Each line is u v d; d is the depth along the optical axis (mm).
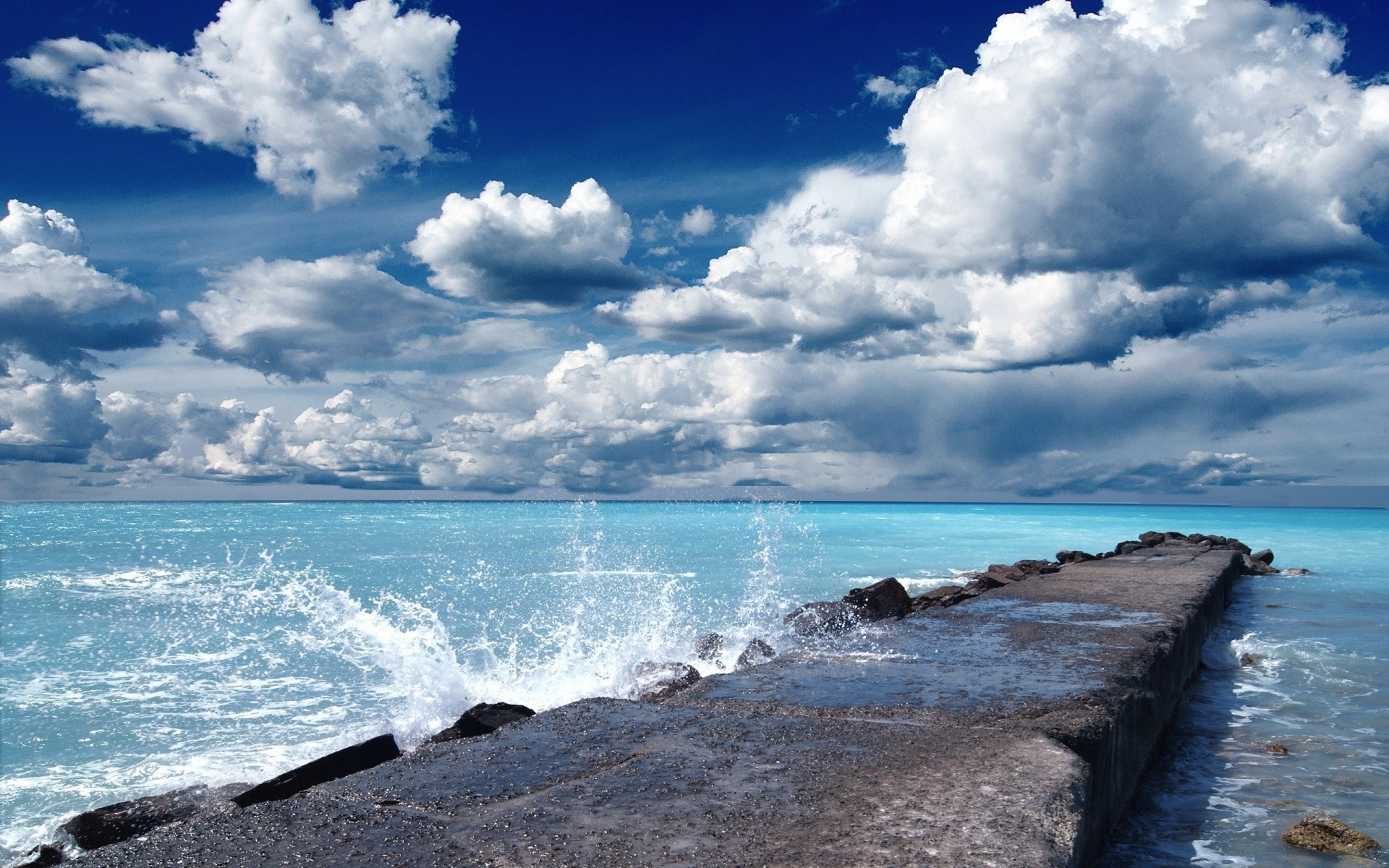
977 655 4879
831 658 4797
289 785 4047
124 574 22078
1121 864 3332
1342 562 22219
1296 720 5707
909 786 2629
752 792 2568
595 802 2471
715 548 31203
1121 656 4844
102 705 8391
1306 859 3396
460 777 2686
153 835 2227
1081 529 48156
